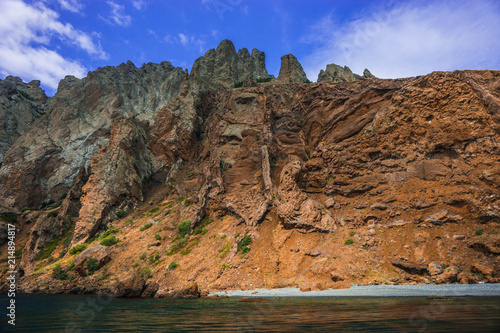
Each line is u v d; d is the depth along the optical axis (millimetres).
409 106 52406
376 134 54625
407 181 48125
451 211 41531
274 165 66812
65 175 100875
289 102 84562
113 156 82812
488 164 41969
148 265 53875
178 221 64812
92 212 73188
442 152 47656
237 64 122062
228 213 61500
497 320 14852
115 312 25984
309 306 23172
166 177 90875
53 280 55906
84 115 115062
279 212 51031
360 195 51438
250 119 82562
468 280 31859
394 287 32250
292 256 44375
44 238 73750
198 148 95312
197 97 102625
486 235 36656
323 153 60281
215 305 28172
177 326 18125
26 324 21312
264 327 16047
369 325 15156
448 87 49469
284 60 120375
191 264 49531
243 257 47188
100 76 125062
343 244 43188
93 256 57938
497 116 42781
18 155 102562
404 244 39906
